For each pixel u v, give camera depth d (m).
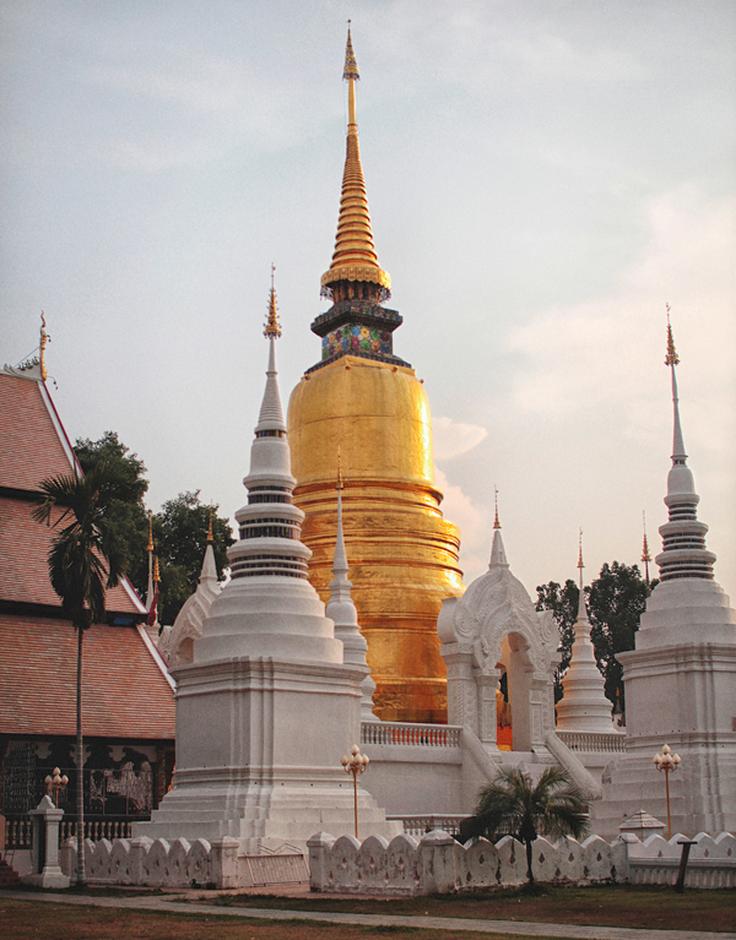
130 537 80.62
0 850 41.38
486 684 49.84
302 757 38.62
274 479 42.81
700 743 45.34
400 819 42.53
